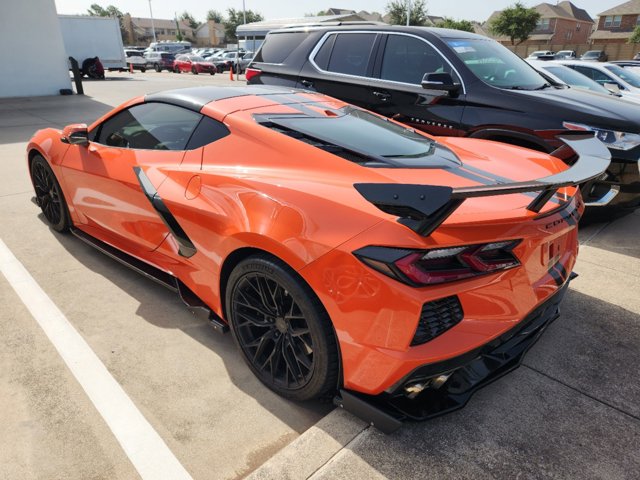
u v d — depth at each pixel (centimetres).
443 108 432
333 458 181
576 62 855
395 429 180
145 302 290
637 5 5944
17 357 234
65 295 294
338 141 222
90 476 172
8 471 173
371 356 171
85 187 312
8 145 716
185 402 211
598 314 290
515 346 212
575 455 187
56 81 1456
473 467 180
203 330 265
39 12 1373
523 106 394
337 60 518
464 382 194
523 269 182
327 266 172
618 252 382
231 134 233
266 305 207
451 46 441
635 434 199
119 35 2408
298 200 187
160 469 176
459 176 205
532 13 5231
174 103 267
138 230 275
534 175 222
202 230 224
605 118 379
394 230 162
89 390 214
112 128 303
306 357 200
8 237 376
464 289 167
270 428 199
